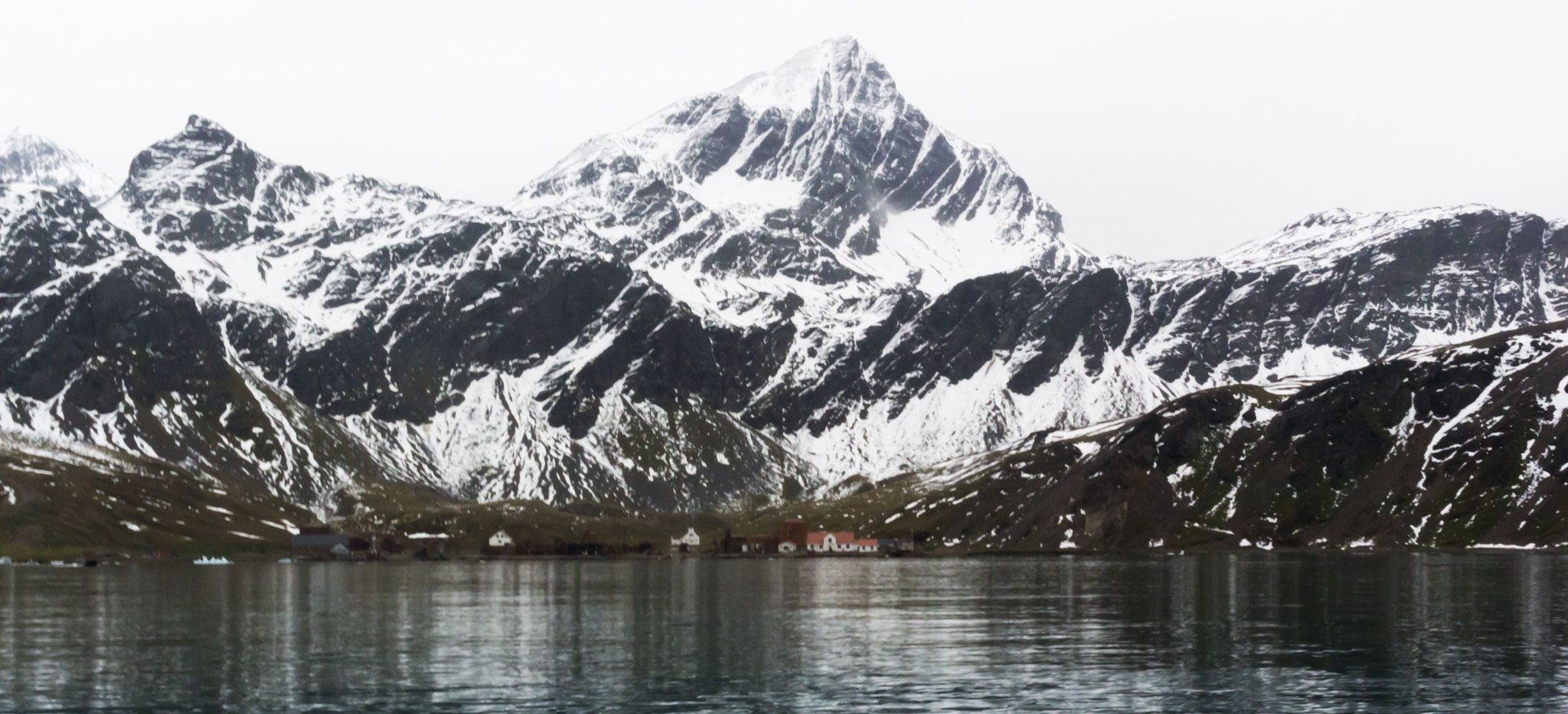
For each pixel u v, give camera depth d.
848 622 189.50
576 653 156.88
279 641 168.12
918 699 127.44
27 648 161.50
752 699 128.25
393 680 138.38
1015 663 147.62
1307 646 158.75
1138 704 124.94
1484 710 121.69
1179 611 199.00
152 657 153.25
